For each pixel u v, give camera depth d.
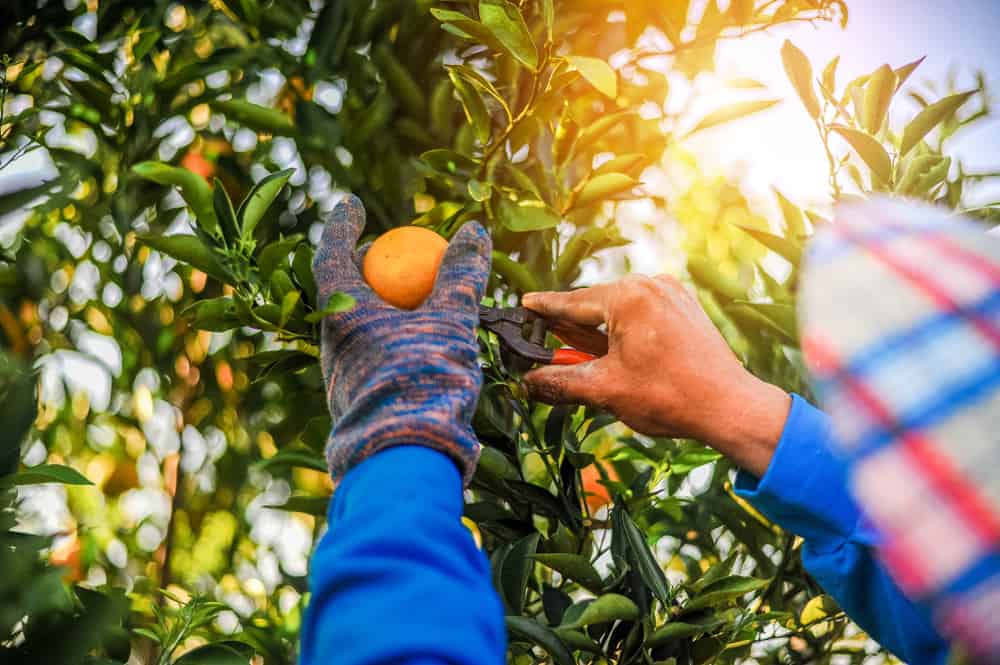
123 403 1.38
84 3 1.31
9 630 0.82
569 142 1.15
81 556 1.23
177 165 1.28
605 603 0.88
